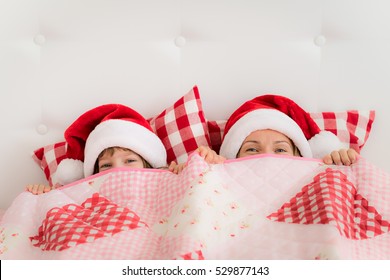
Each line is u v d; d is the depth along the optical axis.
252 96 1.44
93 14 1.43
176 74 1.44
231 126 1.33
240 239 0.97
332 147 1.29
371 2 1.42
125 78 1.44
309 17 1.44
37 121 1.43
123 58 1.44
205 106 1.45
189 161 1.11
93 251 0.93
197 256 0.85
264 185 1.09
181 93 1.44
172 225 0.95
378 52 1.43
